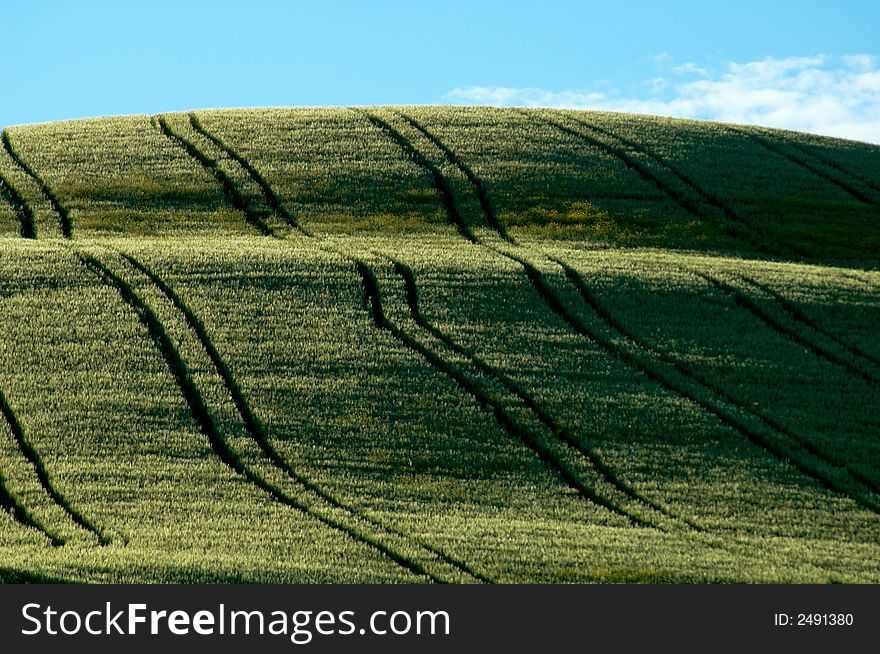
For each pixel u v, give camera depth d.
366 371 53.66
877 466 47.88
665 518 42.12
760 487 45.38
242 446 46.09
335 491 42.84
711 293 66.06
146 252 68.06
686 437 49.38
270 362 53.91
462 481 44.75
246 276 64.44
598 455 47.28
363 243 74.25
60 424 46.97
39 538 37.09
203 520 39.34
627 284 66.31
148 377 51.88
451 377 53.81
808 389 55.09
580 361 56.28
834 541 40.97
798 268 72.88
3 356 52.97
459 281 65.19
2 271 62.97
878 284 69.69
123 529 38.19
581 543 38.91
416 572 36.12
